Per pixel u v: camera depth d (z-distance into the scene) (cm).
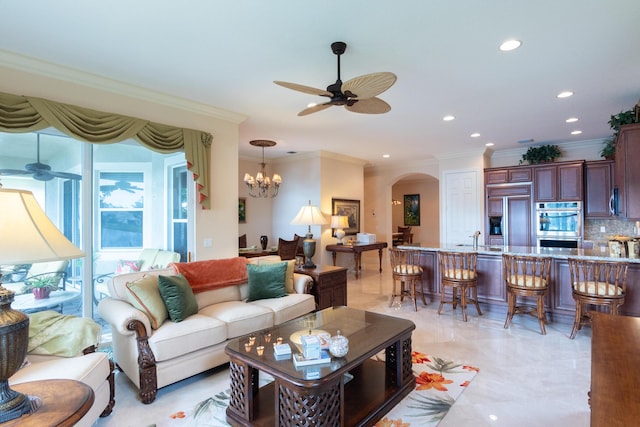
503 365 304
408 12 230
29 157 324
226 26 246
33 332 228
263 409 227
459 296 486
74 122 316
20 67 294
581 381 274
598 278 362
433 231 1191
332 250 727
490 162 752
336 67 315
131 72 324
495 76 338
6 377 140
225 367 313
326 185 740
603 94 388
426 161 852
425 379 279
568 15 235
